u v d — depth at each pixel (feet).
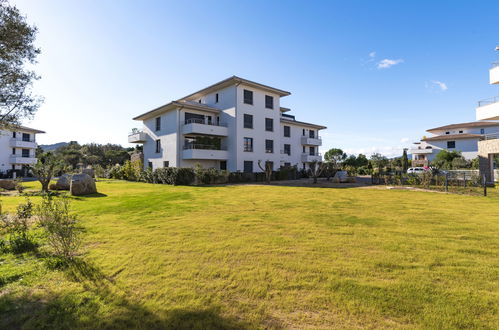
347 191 49.88
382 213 26.99
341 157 157.99
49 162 52.21
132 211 28.50
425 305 9.40
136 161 98.27
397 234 18.86
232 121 88.58
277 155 100.94
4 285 11.10
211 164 92.84
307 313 9.09
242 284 11.19
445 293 10.23
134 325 8.49
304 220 23.73
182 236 18.47
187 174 70.08
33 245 16.21
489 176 64.90
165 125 94.12
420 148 156.15
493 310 9.06
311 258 14.14
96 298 10.09
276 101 102.12
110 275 12.12
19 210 20.92
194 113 90.58
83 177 47.26
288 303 9.71
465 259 13.83
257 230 20.16
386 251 15.17
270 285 11.09
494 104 65.26
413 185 60.39
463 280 11.37
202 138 86.17
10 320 8.72
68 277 11.91
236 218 24.66
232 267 12.98
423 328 8.16
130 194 45.96
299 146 121.80
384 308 9.27
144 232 19.61
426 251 15.12
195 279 11.70
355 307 9.37
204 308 9.42
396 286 10.82
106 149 212.64
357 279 11.53
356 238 17.88
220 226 21.48
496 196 40.73
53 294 10.37
